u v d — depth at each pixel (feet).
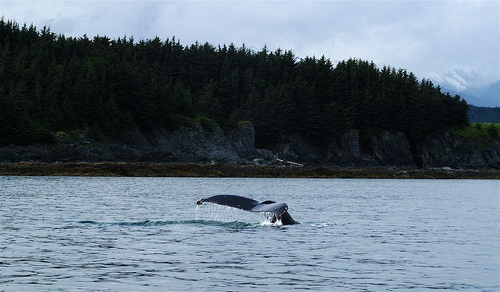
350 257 100.73
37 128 587.27
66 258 94.53
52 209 180.45
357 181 536.42
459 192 371.35
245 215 169.99
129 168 523.70
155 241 114.11
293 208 206.08
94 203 208.54
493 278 84.23
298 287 76.79
